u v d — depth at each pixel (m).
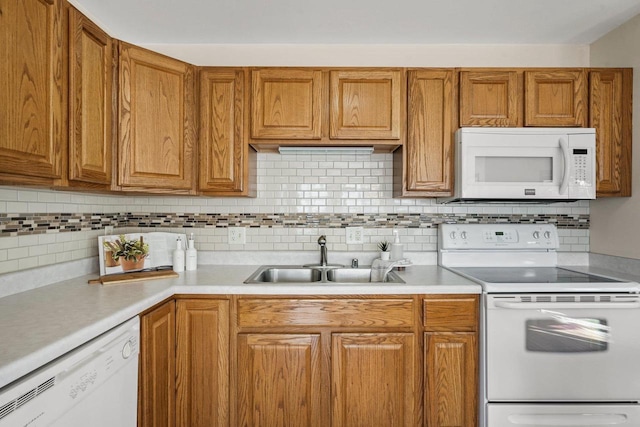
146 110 1.72
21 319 1.10
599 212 2.16
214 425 1.64
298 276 2.17
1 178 1.04
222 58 2.24
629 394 1.57
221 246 2.26
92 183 1.47
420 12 1.87
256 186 2.22
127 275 1.74
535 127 1.92
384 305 1.65
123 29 2.06
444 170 1.94
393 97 1.92
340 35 2.13
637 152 1.90
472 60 2.24
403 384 1.64
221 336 1.64
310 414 1.64
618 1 1.77
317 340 1.65
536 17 1.93
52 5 1.21
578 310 1.58
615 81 1.94
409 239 2.26
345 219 2.26
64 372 0.90
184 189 1.87
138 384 1.35
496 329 1.59
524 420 1.58
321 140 1.93
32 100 1.12
